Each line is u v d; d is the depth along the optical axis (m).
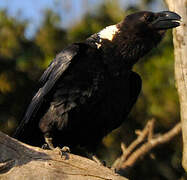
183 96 11.15
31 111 11.34
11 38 17.66
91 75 10.91
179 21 11.38
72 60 11.02
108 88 11.01
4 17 17.88
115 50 11.37
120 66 11.28
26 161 9.08
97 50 11.27
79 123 11.05
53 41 17.97
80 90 10.88
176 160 17.19
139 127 17.25
